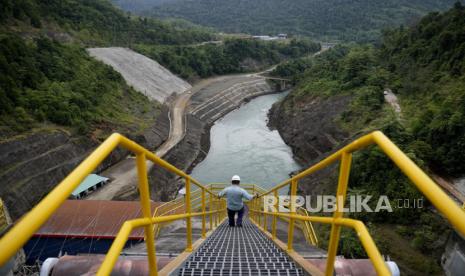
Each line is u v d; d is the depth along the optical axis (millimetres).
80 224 17438
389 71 52000
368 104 41688
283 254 5516
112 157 37188
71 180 1543
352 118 41375
